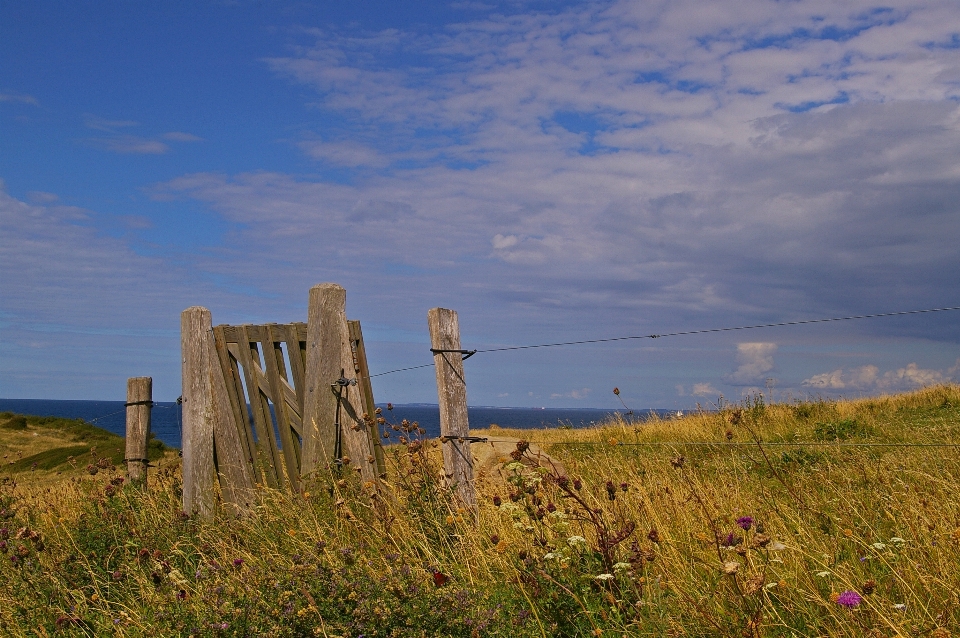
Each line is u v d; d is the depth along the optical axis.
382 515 5.26
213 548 5.44
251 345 6.90
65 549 5.49
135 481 7.26
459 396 5.66
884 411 14.53
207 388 6.82
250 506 6.45
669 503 4.96
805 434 11.73
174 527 5.95
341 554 4.34
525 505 3.99
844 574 3.60
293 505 5.91
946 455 7.31
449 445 5.55
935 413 13.45
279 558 4.77
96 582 4.88
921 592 3.51
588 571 3.65
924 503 4.75
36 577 4.80
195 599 4.25
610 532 4.08
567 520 4.02
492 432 11.95
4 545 5.17
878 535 4.20
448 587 3.65
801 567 3.79
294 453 6.73
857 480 6.36
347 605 3.43
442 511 5.11
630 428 12.75
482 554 4.32
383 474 5.84
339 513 5.38
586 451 9.77
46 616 4.45
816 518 4.64
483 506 5.32
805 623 3.33
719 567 3.71
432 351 5.69
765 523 4.34
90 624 4.48
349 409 6.38
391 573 3.70
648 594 3.49
